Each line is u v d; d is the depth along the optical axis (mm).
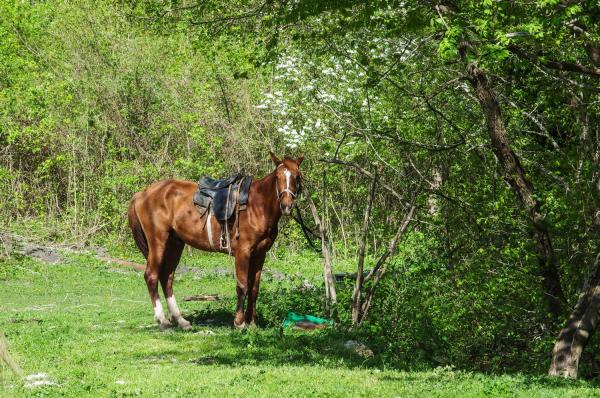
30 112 34094
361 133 16844
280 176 15508
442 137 16531
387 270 17203
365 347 14695
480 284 14531
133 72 35094
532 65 14531
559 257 14609
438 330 15359
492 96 14469
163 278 16938
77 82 34875
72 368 12055
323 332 15602
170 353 13703
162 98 35062
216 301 21547
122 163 34000
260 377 11289
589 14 11938
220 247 16297
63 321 17547
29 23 41000
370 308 17141
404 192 17781
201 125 34031
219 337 15188
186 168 33312
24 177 34812
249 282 16547
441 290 15430
